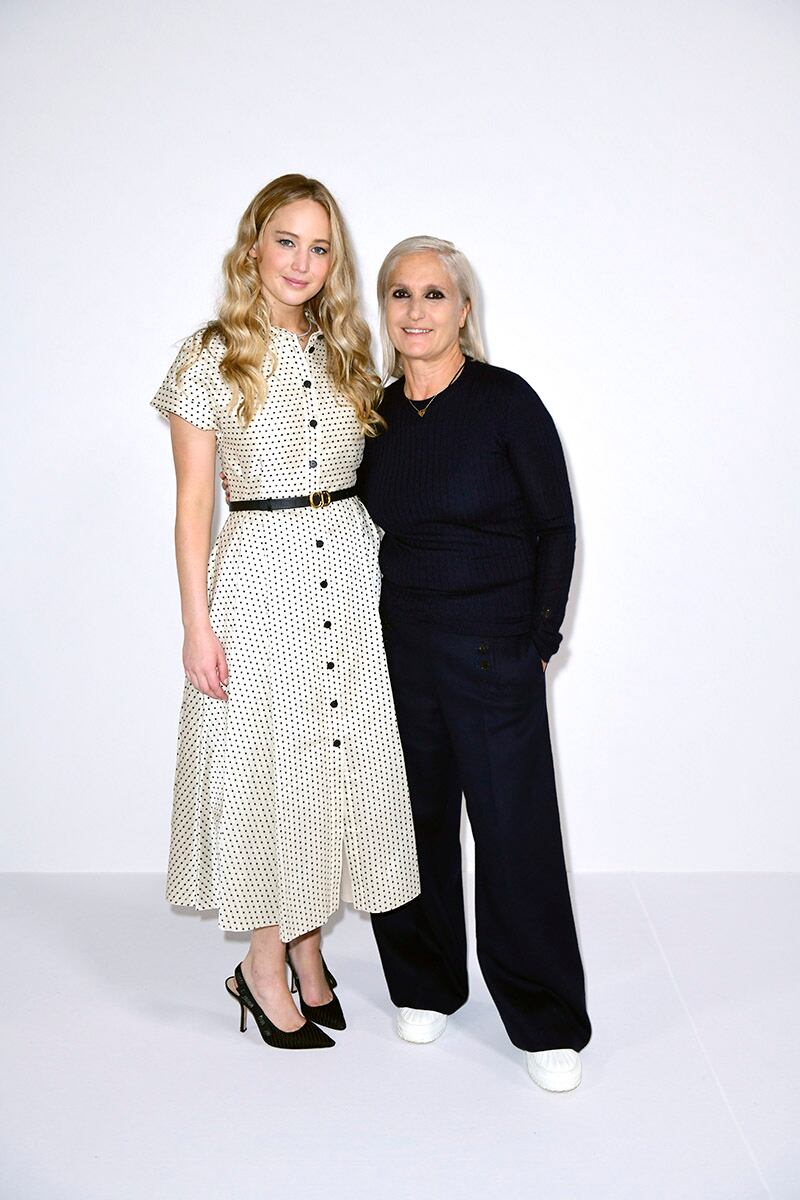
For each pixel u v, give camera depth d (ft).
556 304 9.46
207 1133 6.78
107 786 10.27
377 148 9.31
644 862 10.33
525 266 9.43
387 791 7.44
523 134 9.28
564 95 9.23
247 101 9.26
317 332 7.13
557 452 6.97
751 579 9.83
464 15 9.16
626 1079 7.25
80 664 10.08
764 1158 6.49
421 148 9.30
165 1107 7.02
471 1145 6.66
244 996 7.80
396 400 7.25
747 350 9.48
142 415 9.66
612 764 10.18
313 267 6.89
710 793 10.19
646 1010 8.01
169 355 9.56
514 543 7.07
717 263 9.37
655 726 10.11
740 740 10.10
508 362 9.57
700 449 9.64
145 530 9.84
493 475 6.89
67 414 9.67
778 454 9.62
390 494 7.11
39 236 9.40
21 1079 7.29
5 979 8.51
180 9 9.16
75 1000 8.25
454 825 7.78
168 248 9.42
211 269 9.43
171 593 9.94
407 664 7.22
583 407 9.61
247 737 7.18
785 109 9.16
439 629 7.02
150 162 9.32
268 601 7.10
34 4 9.13
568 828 10.30
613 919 9.38
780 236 9.30
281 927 7.35
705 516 9.75
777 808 10.19
